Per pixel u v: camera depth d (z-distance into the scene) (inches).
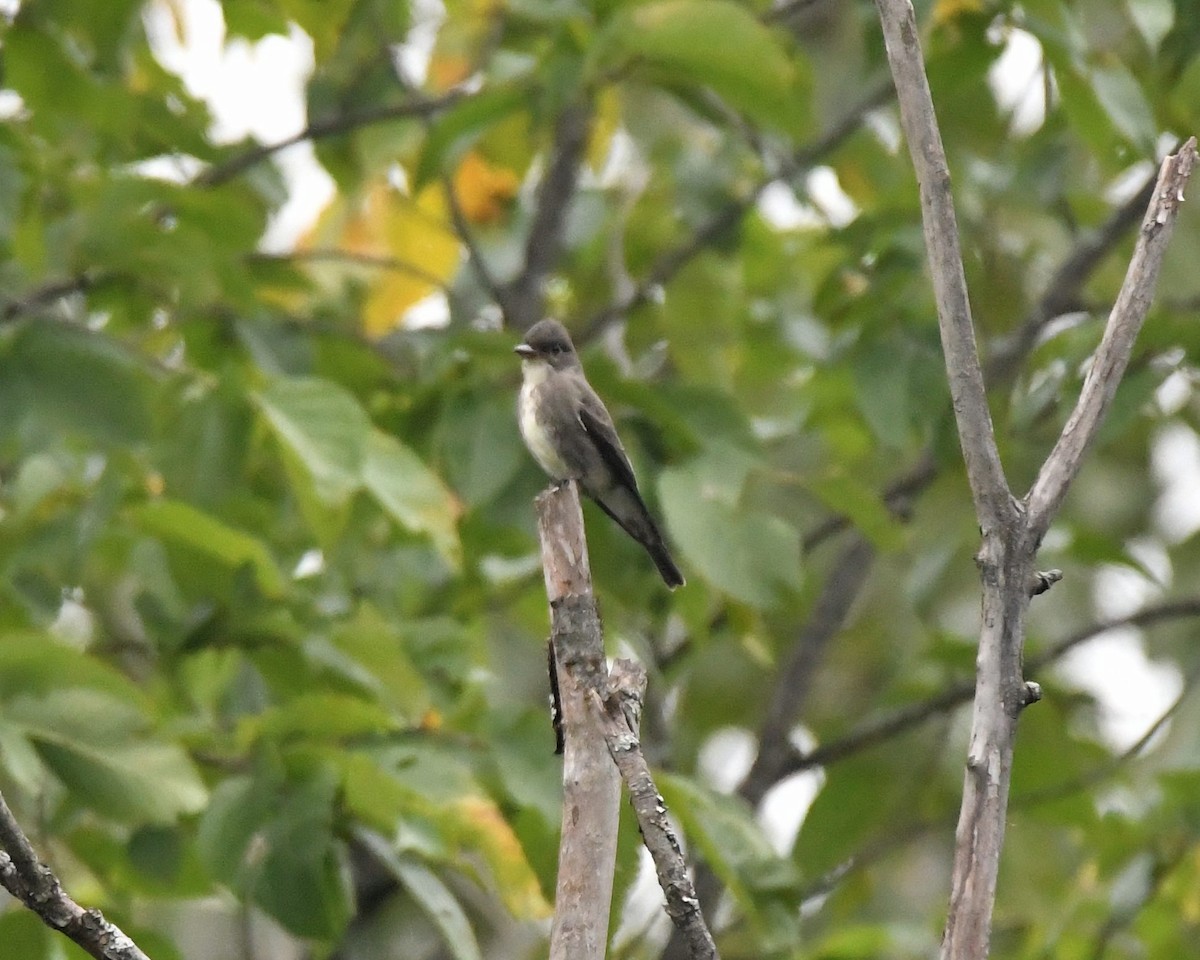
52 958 361.4
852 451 593.9
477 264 562.3
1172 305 526.9
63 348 423.5
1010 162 555.5
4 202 436.8
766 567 405.4
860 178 592.7
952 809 530.6
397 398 506.3
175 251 451.2
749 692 626.2
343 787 382.0
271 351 497.7
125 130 486.6
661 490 410.3
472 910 509.4
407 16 554.9
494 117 469.4
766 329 606.2
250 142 571.8
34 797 362.0
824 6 600.4
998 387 538.0
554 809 385.7
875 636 628.1
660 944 531.5
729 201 607.2
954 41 504.4
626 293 641.0
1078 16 497.0
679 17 430.9
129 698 355.6
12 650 350.3
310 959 516.1
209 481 421.4
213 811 363.3
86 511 430.6
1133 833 497.0
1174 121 510.0
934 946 481.4
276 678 427.5
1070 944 514.0
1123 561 518.6
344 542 475.5
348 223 619.2
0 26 468.4
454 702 430.6
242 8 526.0
